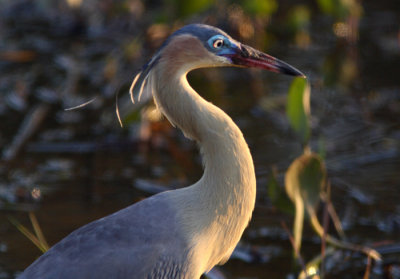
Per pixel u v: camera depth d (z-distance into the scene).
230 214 6.79
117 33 15.93
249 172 6.77
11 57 14.73
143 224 6.52
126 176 10.66
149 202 6.71
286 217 9.70
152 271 6.46
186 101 6.60
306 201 8.02
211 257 6.93
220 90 13.58
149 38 14.55
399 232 9.23
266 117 12.47
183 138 11.95
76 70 14.16
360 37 15.81
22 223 9.34
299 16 15.80
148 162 11.12
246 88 13.66
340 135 11.85
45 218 9.46
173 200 6.72
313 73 14.05
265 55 6.73
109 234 6.43
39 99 13.02
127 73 13.76
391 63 14.55
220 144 6.63
